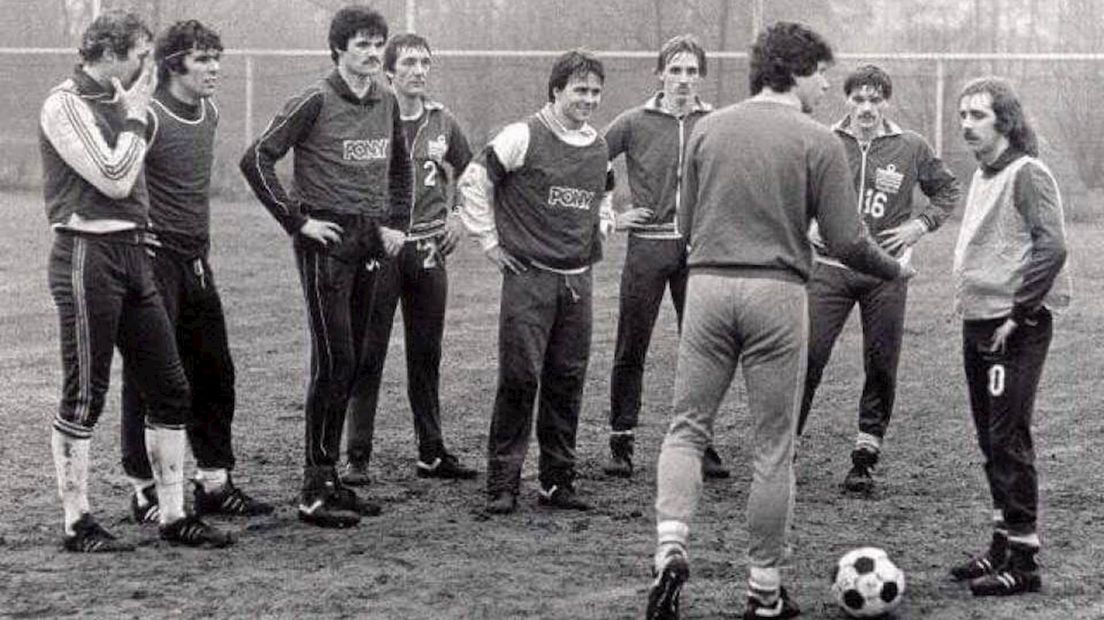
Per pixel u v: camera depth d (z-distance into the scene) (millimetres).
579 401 8211
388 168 7855
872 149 8891
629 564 6934
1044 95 26219
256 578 6617
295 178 7680
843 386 12461
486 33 27641
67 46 29562
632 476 9055
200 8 29359
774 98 6094
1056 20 27297
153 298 7117
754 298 5902
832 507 8219
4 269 19062
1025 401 6418
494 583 6570
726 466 9344
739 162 5957
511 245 7930
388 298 8656
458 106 27047
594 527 7715
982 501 8383
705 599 6344
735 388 12188
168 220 7469
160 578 6605
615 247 22000
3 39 29641
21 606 6137
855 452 8695
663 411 11258
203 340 7738
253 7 29344
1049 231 6289
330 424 7719
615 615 6090
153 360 7105
